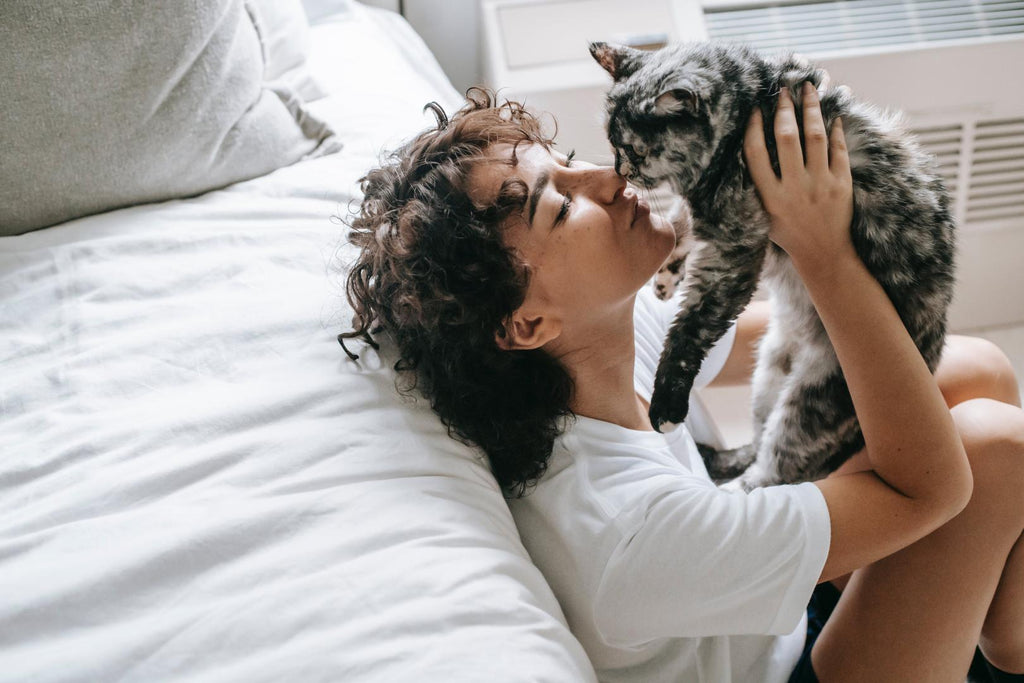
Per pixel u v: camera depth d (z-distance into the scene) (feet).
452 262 2.55
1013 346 6.20
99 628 1.95
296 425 2.47
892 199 3.26
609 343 2.81
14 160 3.19
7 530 2.14
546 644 2.10
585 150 5.55
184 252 3.13
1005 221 6.06
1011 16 5.61
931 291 3.37
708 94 3.21
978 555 2.86
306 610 1.99
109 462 2.32
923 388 2.75
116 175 3.37
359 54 4.95
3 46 3.05
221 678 1.85
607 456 2.73
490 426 2.68
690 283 3.54
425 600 2.06
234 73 3.62
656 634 2.54
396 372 2.72
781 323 3.98
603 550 2.52
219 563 2.10
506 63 5.43
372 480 2.37
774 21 5.62
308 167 3.77
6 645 1.90
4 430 2.45
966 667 3.00
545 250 2.57
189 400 2.53
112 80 3.24
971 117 5.74
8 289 2.96
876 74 5.54
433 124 4.16
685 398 3.50
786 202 2.91
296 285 3.00
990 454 2.89
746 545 2.44
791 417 3.75
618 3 5.58
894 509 2.62
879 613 2.94
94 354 2.65
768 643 3.00
